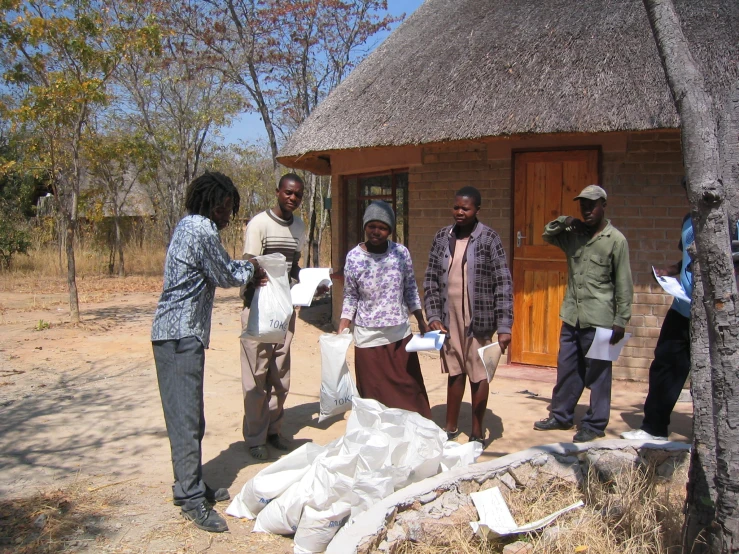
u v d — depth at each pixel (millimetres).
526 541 3383
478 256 4637
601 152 6680
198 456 3770
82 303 12828
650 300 6617
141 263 19500
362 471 3467
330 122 8164
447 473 3623
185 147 17703
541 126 6199
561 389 5199
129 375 6906
